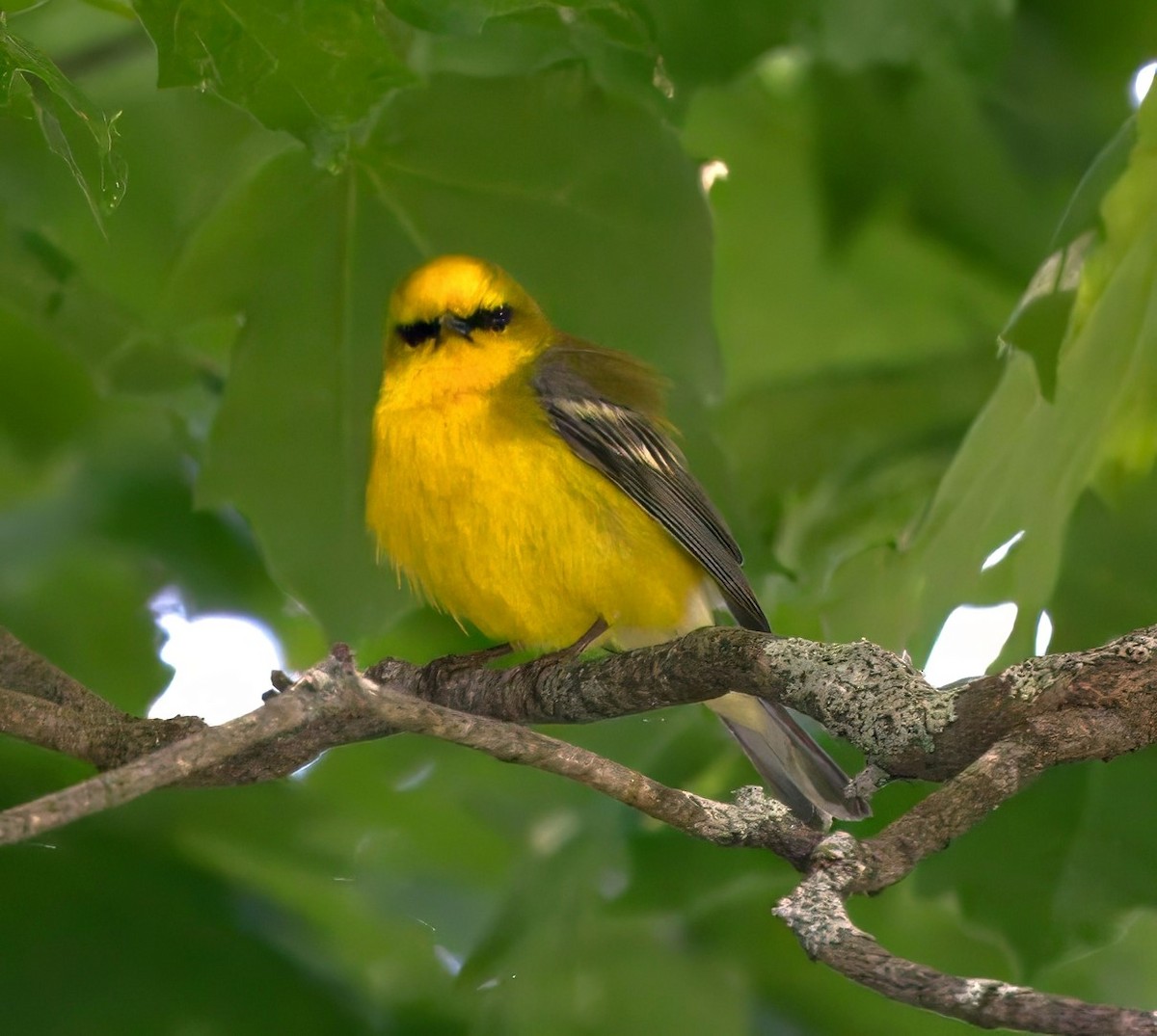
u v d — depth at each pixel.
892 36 10.23
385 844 13.40
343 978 9.46
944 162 13.33
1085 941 9.98
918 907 12.57
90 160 7.30
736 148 13.66
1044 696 6.88
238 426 10.84
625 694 8.36
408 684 9.25
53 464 13.42
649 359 10.62
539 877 11.73
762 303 14.26
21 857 9.12
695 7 9.98
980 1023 5.39
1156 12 12.05
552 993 11.59
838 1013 12.27
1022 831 10.10
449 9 7.31
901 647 9.83
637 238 10.35
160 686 13.46
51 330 11.60
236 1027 8.89
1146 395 9.73
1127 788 10.05
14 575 13.20
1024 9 12.27
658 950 11.95
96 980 8.83
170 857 9.58
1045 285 8.41
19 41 6.80
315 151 7.33
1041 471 9.18
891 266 14.05
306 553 11.05
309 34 7.09
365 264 10.55
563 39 10.15
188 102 10.66
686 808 7.05
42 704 7.96
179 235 10.54
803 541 13.02
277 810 10.30
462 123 9.94
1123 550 10.53
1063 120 12.86
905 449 13.18
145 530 13.21
